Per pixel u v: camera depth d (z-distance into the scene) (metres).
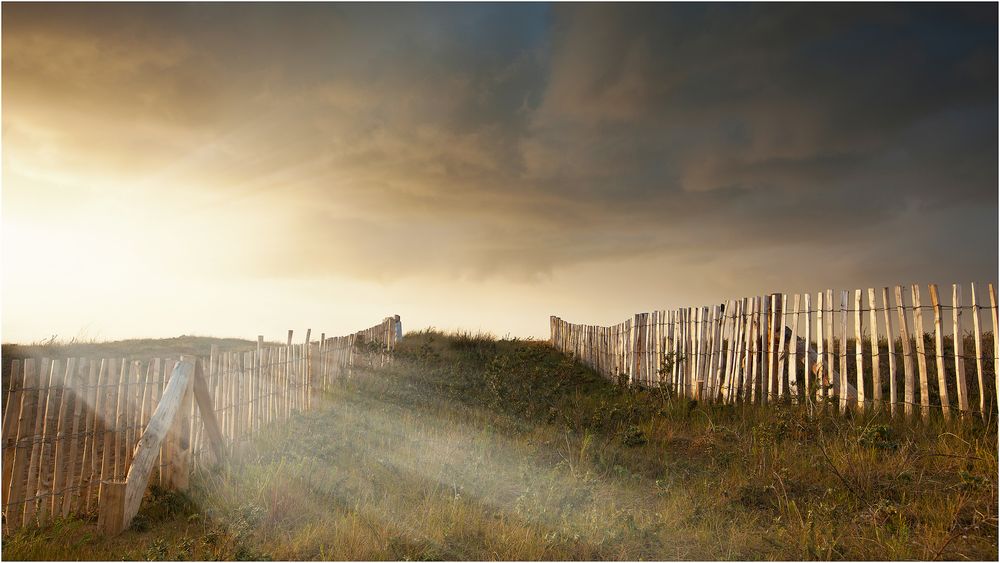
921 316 7.20
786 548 4.58
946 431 6.63
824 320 8.35
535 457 7.11
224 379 7.30
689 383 10.64
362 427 8.41
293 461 6.76
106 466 5.61
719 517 5.26
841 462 6.08
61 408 5.29
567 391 11.71
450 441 7.62
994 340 6.60
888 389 8.51
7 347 12.02
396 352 15.46
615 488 6.15
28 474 5.03
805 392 8.27
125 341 15.59
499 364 13.20
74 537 4.96
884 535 4.60
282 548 4.73
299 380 9.72
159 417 5.61
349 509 5.52
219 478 6.28
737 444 7.30
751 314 9.43
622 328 13.84
